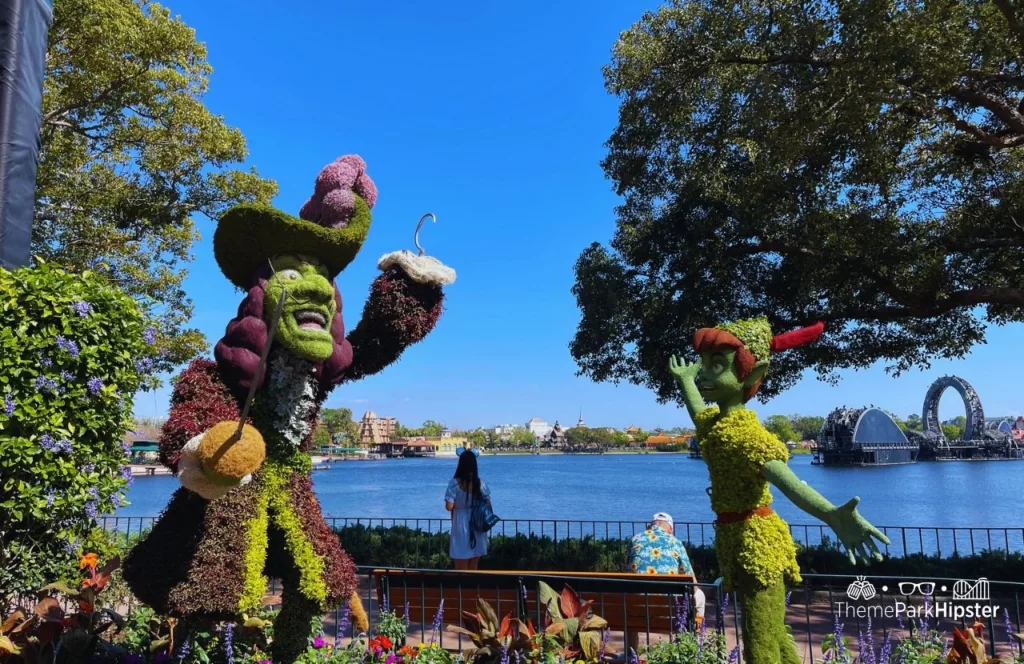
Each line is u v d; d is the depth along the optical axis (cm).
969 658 415
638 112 1025
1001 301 865
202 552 375
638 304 1012
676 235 1009
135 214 1374
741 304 1018
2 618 439
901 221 945
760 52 903
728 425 394
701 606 508
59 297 448
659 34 1027
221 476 343
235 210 409
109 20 1158
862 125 792
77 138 1338
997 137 823
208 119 1391
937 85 743
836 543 948
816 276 938
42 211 1288
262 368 339
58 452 445
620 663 506
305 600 406
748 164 948
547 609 465
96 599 471
